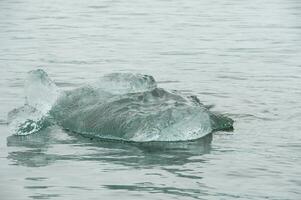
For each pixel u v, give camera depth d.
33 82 32.69
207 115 29.00
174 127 28.25
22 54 51.41
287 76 42.72
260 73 43.91
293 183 22.44
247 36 63.03
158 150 26.58
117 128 28.64
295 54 52.47
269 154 25.81
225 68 45.88
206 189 21.83
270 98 35.75
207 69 45.38
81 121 29.86
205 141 27.80
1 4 93.62
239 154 25.86
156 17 78.19
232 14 82.00
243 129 29.47
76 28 67.94
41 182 22.56
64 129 29.95
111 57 50.22
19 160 25.19
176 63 47.75
